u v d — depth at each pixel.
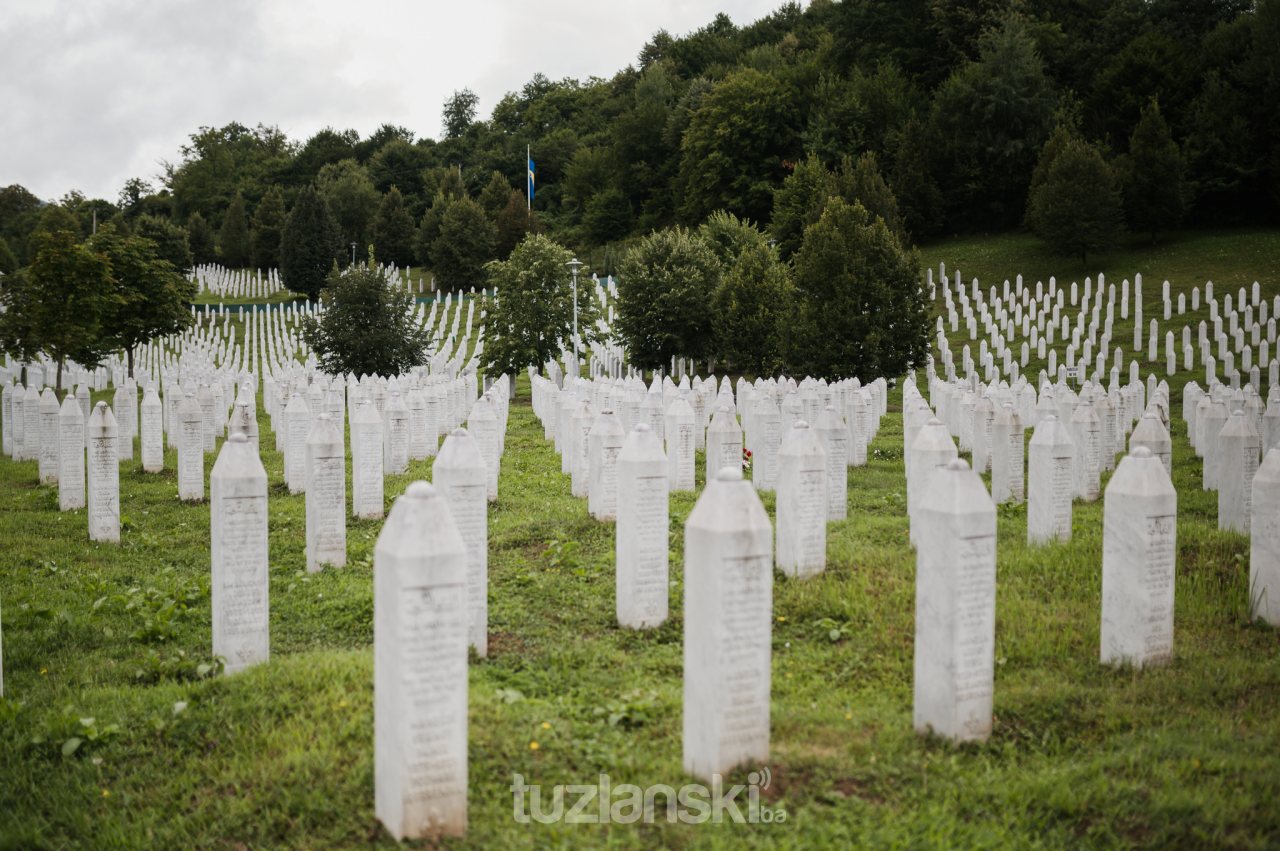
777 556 12.12
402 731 5.92
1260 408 22.81
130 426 25.72
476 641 9.48
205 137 143.62
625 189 99.88
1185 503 16.83
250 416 20.47
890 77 82.44
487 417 17.77
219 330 76.44
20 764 7.57
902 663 9.09
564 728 7.49
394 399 20.91
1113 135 73.06
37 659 10.02
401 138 137.00
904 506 17.22
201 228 117.56
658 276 48.16
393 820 6.01
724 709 6.57
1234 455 13.84
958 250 72.12
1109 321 49.34
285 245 96.94
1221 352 42.12
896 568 11.83
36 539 15.32
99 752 7.64
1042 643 9.47
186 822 6.61
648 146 98.94
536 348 45.56
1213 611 10.53
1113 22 77.75
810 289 40.75
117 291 47.53
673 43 124.69
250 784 6.92
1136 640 8.75
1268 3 66.38
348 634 10.61
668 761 6.96
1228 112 65.94
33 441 25.08
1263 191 66.31
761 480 18.16
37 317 39.38
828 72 87.62
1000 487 17.17
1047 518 13.51
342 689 8.15
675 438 18.39
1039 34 79.31
